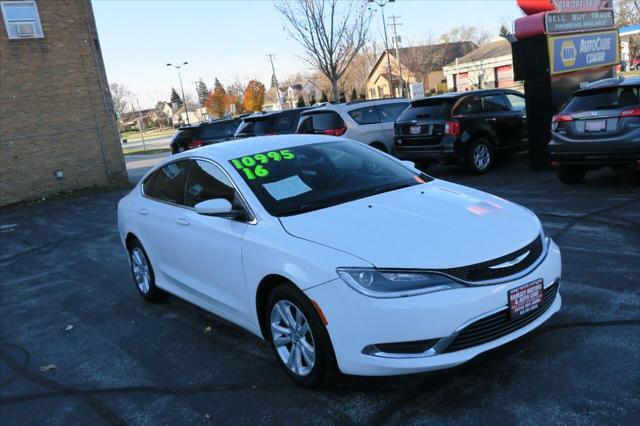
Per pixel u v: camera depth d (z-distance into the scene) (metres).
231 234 3.95
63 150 17.84
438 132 10.65
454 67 61.03
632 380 3.19
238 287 3.96
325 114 12.27
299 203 3.92
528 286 3.23
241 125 15.52
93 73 18.28
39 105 17.34
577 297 4.44
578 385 3.20
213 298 4.34
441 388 3.35
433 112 10.80
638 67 33.28
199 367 4.14
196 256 4.45
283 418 3.29
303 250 3.34
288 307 3.53
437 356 3.01
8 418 3.78
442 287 3.01
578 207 7.29
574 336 3.78
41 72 17.33
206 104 78.62
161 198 5.18
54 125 17.64
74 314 5.87
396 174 4.53
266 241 3.60
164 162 5.36
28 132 17.20
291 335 3.56
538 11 10.07
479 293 3.05
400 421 3.09
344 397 3.41
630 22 31.44
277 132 14.41
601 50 11.09
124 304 5.96
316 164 4.41
